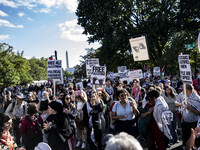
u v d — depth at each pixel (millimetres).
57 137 3768
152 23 22516
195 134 2422
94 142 5457
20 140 5949
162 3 23703
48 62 7828
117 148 1190
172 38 23266
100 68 7359
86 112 5617
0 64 25922
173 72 28453
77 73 38812
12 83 26562
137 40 6922
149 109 4461
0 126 3043
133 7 23578
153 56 28562
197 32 23969
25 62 36750
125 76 12836
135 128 4691
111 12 24125
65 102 6391
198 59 26281
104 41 24250
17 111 6000
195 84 11688
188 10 22344
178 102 5738
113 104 4875
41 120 4957
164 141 4352
